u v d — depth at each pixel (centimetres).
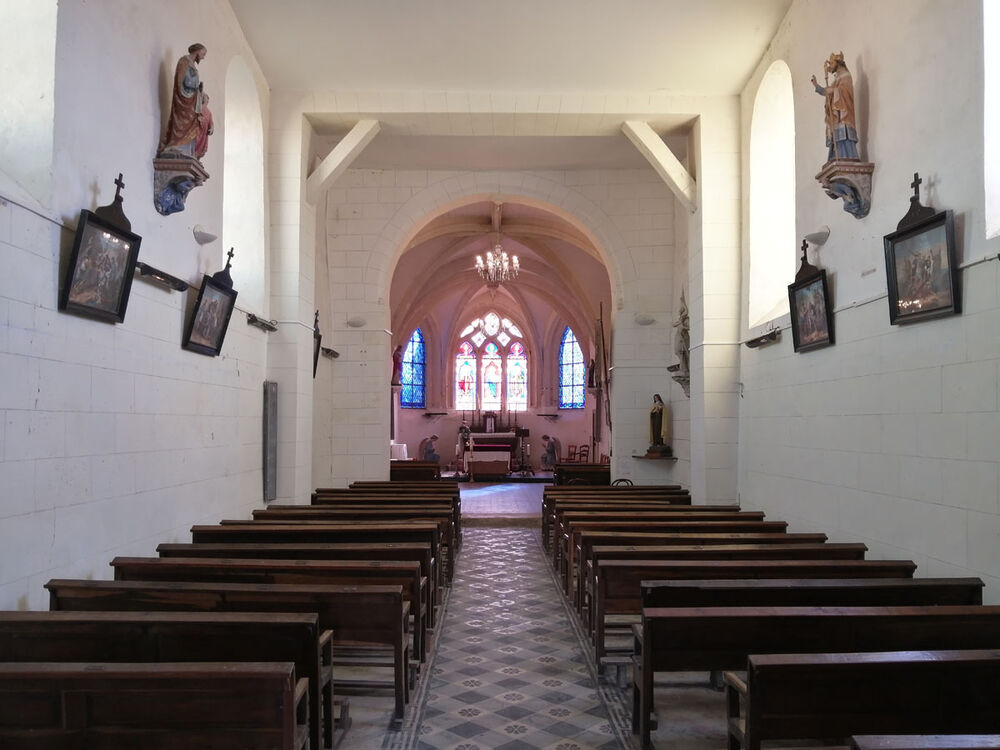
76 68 571
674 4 963
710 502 1160
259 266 1100
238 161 1105
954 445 583
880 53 704
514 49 1069
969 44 562
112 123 632
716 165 1185
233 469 955
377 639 524
